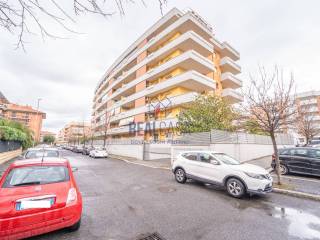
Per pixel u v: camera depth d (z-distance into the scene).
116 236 3.29
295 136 24.16
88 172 10.73
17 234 2.73
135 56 28.20
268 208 4.88
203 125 13.50
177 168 8.11
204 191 6.54
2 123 18.97
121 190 6.59
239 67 27.97
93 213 4.36
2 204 2.79
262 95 7.79
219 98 15.30
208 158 7.12
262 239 3.26
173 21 23.14
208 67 20.50
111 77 37.50
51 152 8.45
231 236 3.35
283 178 8.53
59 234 3.32
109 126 35.50
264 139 16.47
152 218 4.11
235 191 5.88
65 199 3.21
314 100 39.84
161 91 22.06
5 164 13.31
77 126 94.44
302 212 4.61
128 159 19.23
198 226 3.74
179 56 19.36
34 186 3.25
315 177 8.74
